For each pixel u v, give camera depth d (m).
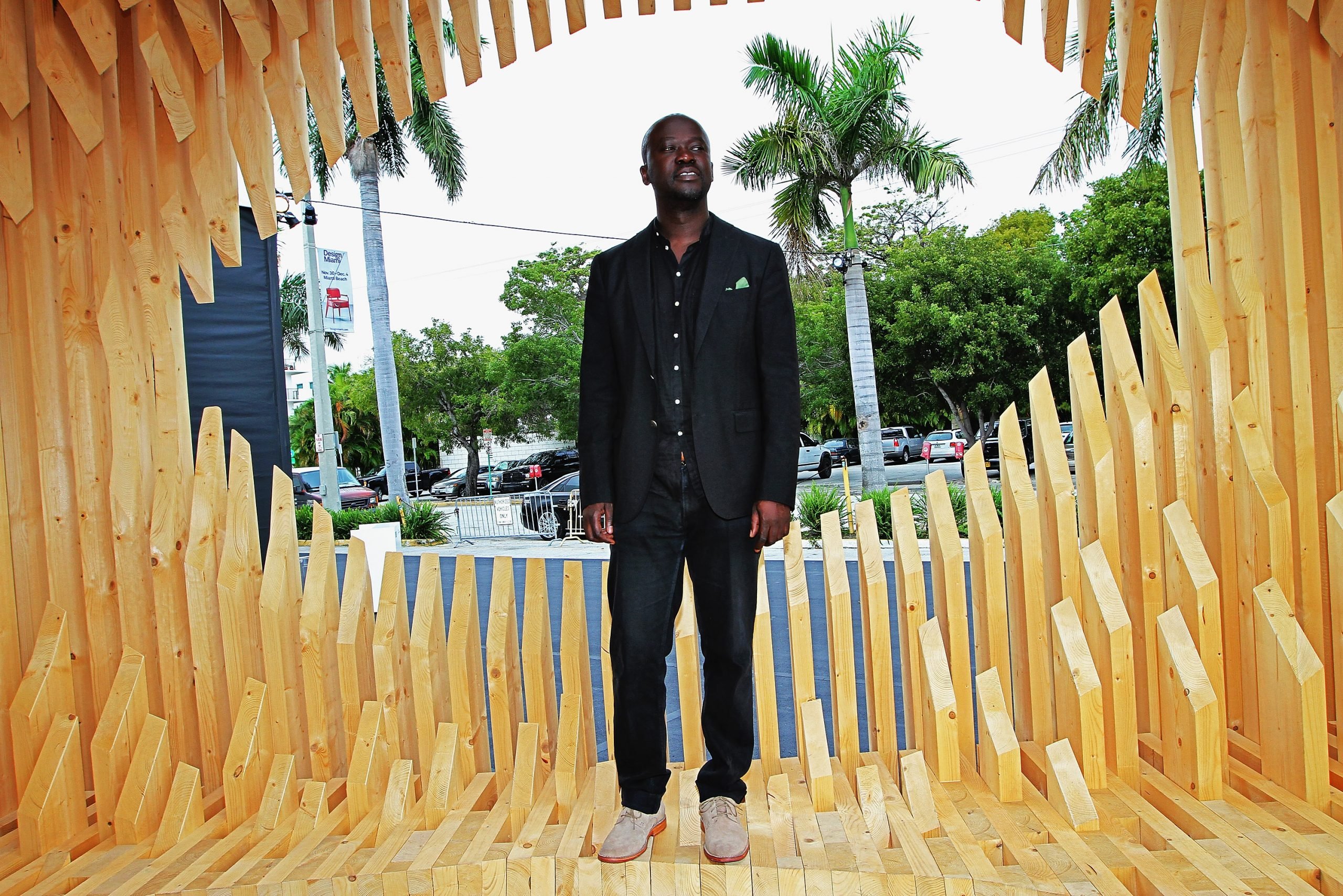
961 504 11.63
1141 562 2.46
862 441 14.68
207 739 2.62
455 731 2.51
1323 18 2.42
